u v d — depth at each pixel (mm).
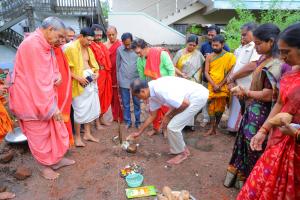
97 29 4379
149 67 4141
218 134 4512
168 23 10844
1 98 3109
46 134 3094
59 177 3254
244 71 3520
